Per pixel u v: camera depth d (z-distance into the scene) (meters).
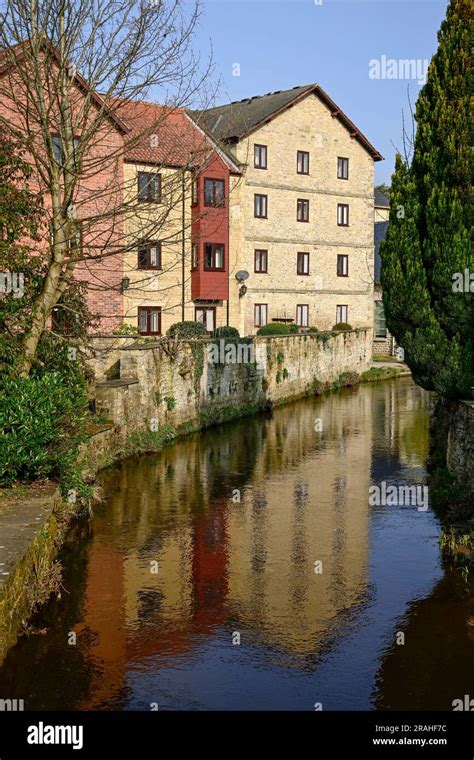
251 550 12.03
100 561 11.42
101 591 10.22
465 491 13.56
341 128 40.62
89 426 16.83
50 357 13.22
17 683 7.82
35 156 12.09
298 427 24.03
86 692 7.70
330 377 34.75
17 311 12.04
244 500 15.03
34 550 9.34
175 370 21.58
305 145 39.00
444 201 13.85
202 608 9.78
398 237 14.69
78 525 13.21
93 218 12.39
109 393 17.91
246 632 9.10
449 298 13.73
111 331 25.06
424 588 10.41
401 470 17.78
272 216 37.75
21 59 12.45
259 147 37.03
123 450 18.44
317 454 19.67
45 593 9.66
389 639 8.91
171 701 7.60
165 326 31.70
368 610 9.72
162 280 31.41
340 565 11.33
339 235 41.09
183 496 15.28
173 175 13.20
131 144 13.15
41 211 12.91
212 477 16.97
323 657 8.48
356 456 19.44
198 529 13.12
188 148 23.19
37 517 9.85
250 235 36.78
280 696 7.71
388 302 14.82
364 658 8.46
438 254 13.90
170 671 8.14
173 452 19.70
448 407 16.38
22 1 11.53
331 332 35.00
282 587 10.50
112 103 13.56
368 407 28.84
